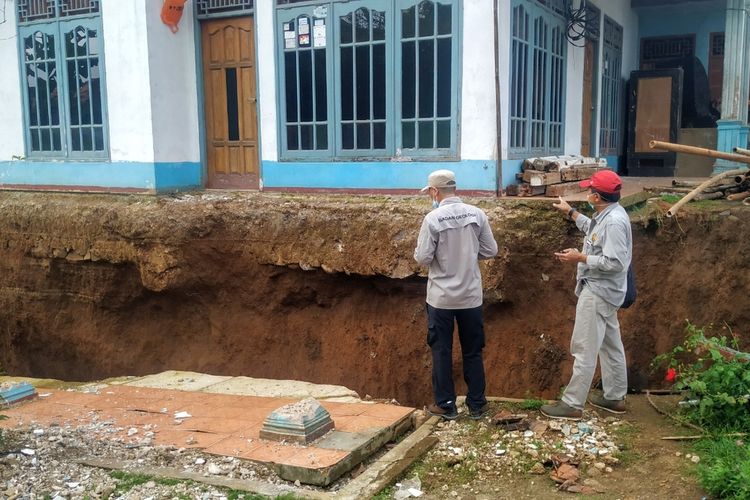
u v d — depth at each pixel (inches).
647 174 537.0
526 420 215.3
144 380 285.7
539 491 175.3
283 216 323.9
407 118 319.6
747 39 395.9
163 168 372.8
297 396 254.2
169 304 362.9
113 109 377.4
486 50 294.5
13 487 178.2
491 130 298.0
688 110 570.3
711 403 201.3
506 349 295.1
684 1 545.6
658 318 288.2
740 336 276.4
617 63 533.3
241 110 380.8
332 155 342.0
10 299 409.1
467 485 179.9
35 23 404.8
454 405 221.6
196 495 171.2
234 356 349.7
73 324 394.3
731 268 279.1
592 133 476.4
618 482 177.8
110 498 171.5
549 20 365.4
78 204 378.0
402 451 197.3
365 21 324.8
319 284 325.4
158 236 343.9
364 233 305.0
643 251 290.7
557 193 304.3
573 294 287.7
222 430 215.5
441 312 215.3
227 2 373.1
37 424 227.0
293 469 181.5
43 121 416.8
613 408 222.7
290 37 346.9
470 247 213.0
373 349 318.3
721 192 307.6
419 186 318.7
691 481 175.8
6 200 410.6
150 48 361.4
